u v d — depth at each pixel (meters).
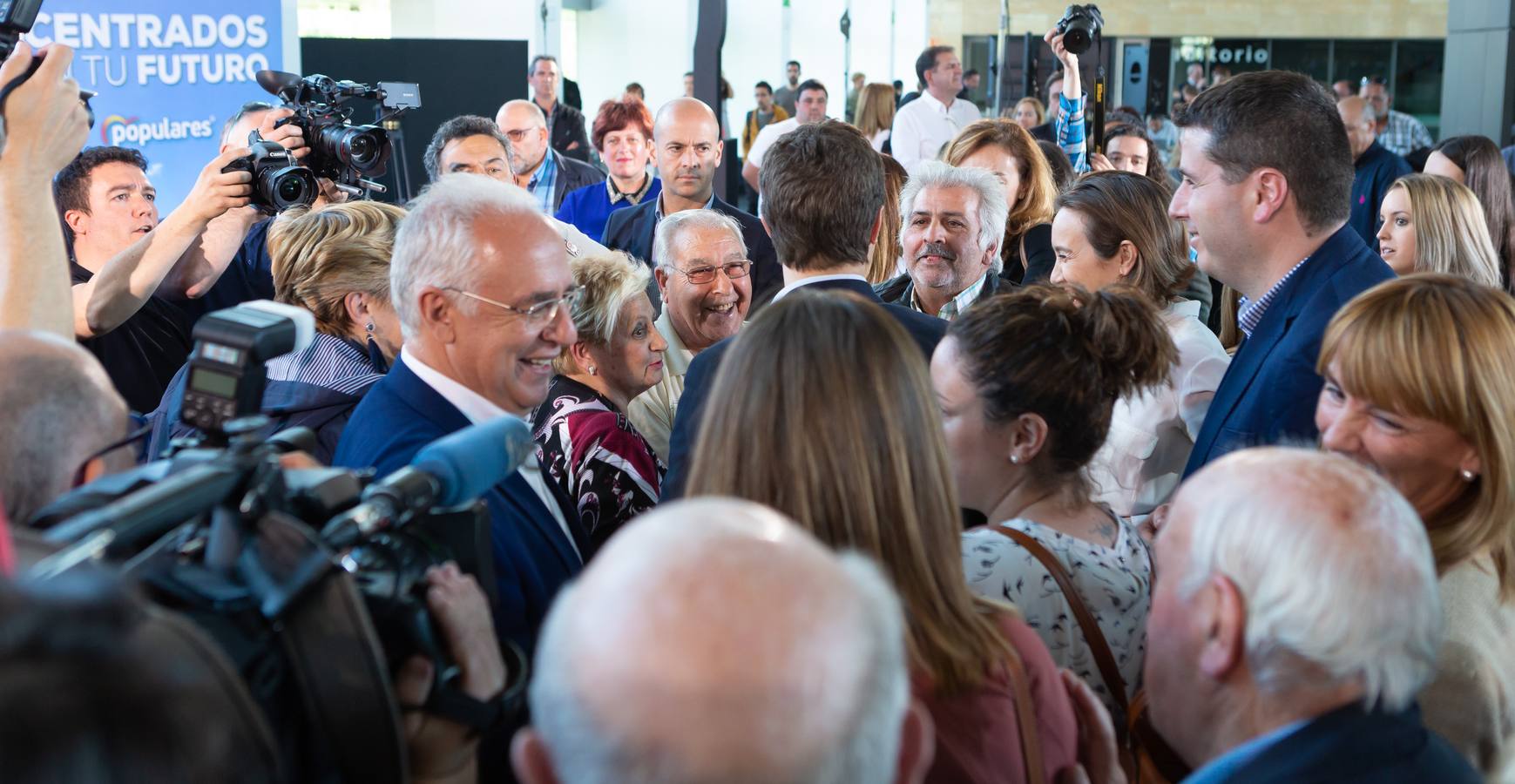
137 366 3.11
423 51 6.91
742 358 1.36
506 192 1.84
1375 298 1.64
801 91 9.51
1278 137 2.18
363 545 1.17
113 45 4.07
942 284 2.98
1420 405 1.57
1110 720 1.44
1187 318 2.58
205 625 0.96
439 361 1.83
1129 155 5.37
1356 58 16.61
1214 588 1.17
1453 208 3.80
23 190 1.85
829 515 1.29
